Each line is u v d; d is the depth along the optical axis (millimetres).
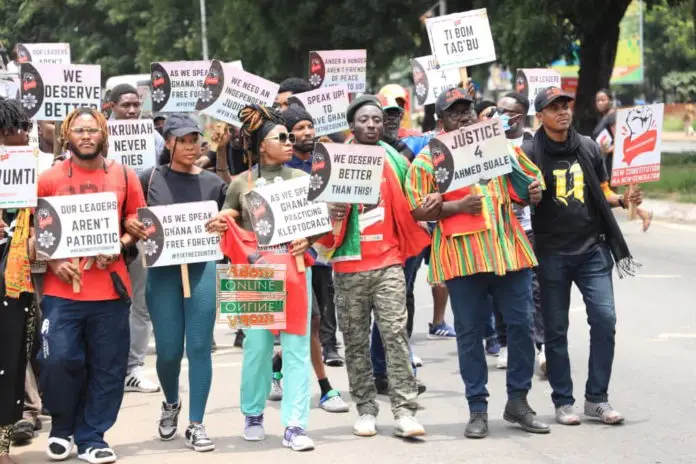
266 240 7203
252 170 7480
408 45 37281
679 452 7047
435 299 11453
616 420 7770
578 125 31297
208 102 9250
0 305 6852
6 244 6934
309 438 7402
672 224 19875
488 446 7285
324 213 7270
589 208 7758
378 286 7457
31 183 6730
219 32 43719
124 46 58219
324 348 10148
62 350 6906
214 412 8523
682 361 9719
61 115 8922
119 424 8203
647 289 13297
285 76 39625
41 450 7469
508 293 7539
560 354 7809
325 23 37344
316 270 9820
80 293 6918
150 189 7453
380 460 6992
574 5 29875
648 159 7992
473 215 7430
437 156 7348
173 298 7348
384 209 7453
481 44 9531
